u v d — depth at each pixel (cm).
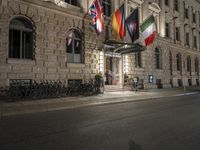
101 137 665
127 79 2536
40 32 1834
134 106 1389
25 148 565
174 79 3606
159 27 3303
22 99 1572
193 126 806
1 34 1606
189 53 4172
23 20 1777
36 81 1786
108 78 2505
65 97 1775
